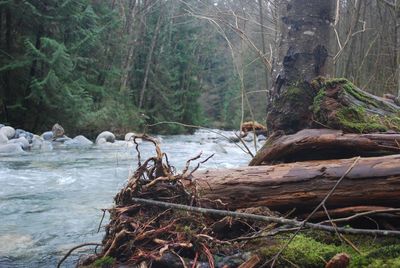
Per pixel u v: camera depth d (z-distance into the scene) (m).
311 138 3.48
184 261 2.50
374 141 3.28
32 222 4.44
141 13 26.38
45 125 16.56
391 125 3.68
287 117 4.09
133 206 2.88
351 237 2.75
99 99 19.89
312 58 4.15
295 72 4.16
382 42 14.48
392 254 2.41
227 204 3.09
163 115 27.50
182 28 29.91
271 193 3.13
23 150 10.80
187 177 3.14
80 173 7.37
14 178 6.87
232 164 8.29
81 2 16.50
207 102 43.72
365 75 14.84
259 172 3.24
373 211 2.62
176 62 30.75
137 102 27.42
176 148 12.41
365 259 2.37
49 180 6.74
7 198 5.51
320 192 2.98
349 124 3.61
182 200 2.98
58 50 14.95
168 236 2.70
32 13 15.72
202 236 2.60
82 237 3.96
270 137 3.98
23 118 16.45
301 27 4.18
